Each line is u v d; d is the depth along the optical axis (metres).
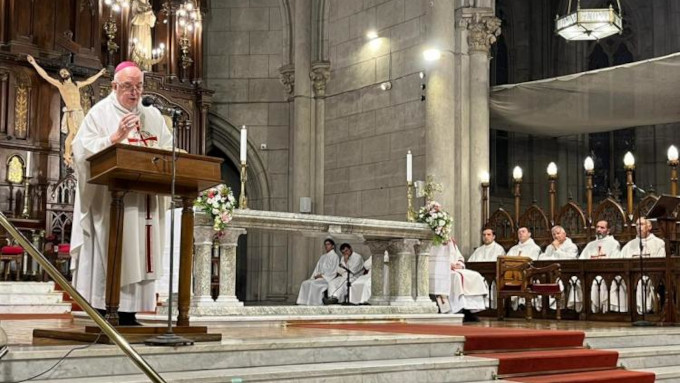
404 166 18.56
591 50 26.42
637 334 10.74
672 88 17.25
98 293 7.20
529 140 25.08
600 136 26.11
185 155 6.83
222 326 10.66
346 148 20.28
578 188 25.59
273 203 22.16
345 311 12.09
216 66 22.66
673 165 15.98
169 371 6.62
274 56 22.44
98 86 20.14
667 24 25.77
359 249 19.30
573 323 13.27
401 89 18.83
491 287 15.96
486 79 17.89
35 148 19.16
